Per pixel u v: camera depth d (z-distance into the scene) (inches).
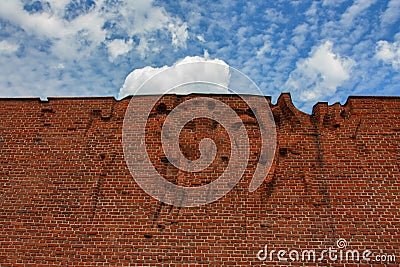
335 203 291.7
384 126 317.4
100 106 337.4
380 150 309.0
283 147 313.1
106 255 283.4
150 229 289.7
